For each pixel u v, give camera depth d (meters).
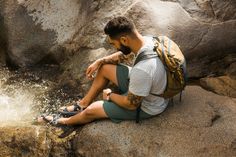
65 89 3.05
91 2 3.20
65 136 2.58
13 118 2.78
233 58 3.17
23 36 3.27
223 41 3.12
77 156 2.51
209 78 3.00
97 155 2.44
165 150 2.36
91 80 2.99
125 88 2.58
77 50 3.18
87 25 3.18
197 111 2.59
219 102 2.69
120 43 2.31
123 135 2.44
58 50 3.25
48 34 3.26
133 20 3.03
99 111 2.51
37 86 3.11
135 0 3.09
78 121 2.60
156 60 2.29
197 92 2.79
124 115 2.48
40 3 3.26
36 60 3.32
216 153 2.35
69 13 3.23
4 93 3.03
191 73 3.10
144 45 2.29
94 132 2.49
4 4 3.30
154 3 3.11
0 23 3.34
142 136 2.43
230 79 2.97
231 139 2.41
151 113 2.49
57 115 2.73
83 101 2.74
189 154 2.34
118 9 3.12
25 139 2.55
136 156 2.36
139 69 2.27
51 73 3.23
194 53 3.08
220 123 2.53
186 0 3.16
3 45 3.38
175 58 2.30
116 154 2.39
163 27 3.02
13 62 3.33
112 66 2.60
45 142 2.55
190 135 2.43
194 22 3.09
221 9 3.16
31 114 2.82
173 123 2.50
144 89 2.29
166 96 2.46
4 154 2.51
